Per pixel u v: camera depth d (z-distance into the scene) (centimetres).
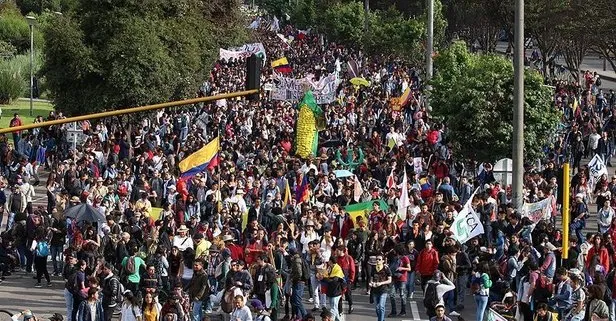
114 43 6794
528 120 5238
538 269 3319
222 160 5400
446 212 4062
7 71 9856
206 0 8600
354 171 5509
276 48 14775
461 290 3703
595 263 3591
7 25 12538
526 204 4156
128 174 4931
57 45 6806
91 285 3281
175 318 3136
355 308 3797
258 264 3456
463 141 5338
